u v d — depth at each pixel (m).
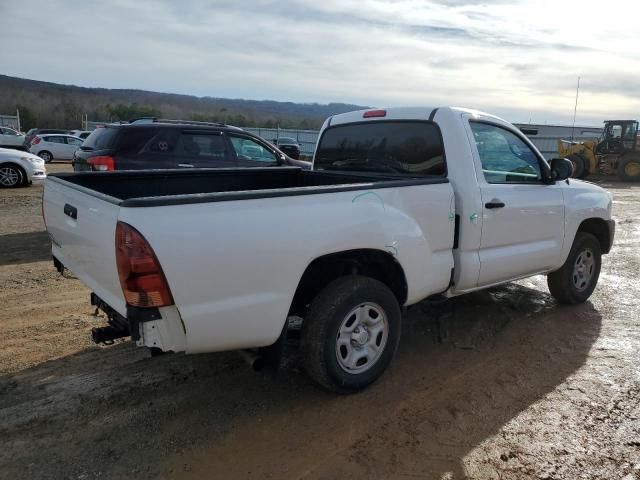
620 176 23.11
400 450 2.95
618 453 2.95
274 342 3.11
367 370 3.54
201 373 3.79
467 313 5.13
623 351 4.31
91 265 3.12
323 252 3.15
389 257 3.55
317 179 5.07
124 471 2.73
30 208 10.99
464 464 2.84
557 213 4.82
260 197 2.92
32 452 2.86
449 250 4.00
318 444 2.99
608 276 6.66
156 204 2.61
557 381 3.78
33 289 5.57
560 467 2.83
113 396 3.44
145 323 2.66
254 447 2.96
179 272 2.65
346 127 4.95
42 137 25.41
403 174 4.43
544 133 36.50
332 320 3.28
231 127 8.68
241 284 2.86
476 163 4.11
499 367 4.00
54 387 3.54
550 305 5.46
